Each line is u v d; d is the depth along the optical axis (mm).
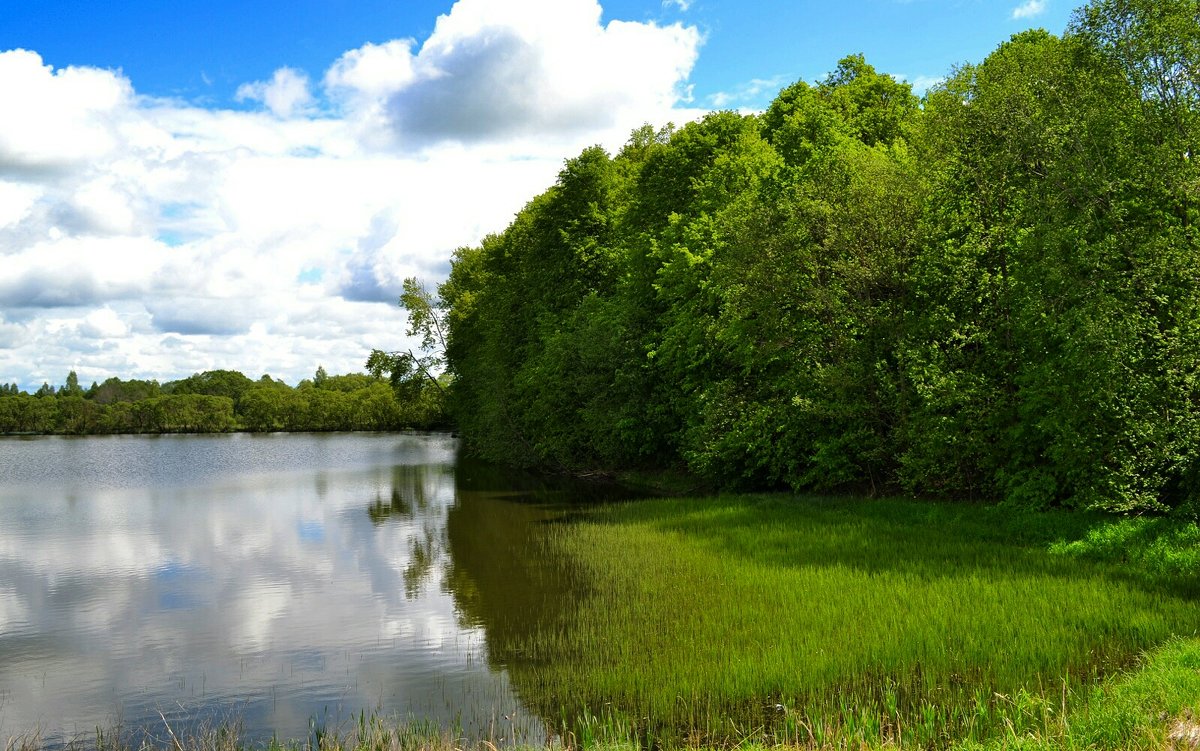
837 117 32344
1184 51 17219
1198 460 16469
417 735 9703
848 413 24484
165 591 18281
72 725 10664
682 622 13641
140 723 10672
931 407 21438
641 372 36250
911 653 11195
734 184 32531
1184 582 13625
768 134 38031
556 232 47281
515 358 51344
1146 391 16719
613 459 41125
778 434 27828
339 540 24688
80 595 17984
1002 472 20531
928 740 8617
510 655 12766
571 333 41500
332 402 139750
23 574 20469
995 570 15164
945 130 21719
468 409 65875
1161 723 7723
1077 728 8055
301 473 52188
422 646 13523
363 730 10141
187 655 13508
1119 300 17078
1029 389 18797
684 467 37312
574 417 43344
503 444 50688
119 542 25312
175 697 11586
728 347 29406
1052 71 19953
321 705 11094
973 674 10438
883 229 24094
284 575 19703
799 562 17141
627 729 9586
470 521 27828
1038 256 18828
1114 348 16312
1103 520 17578
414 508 32156
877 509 23406
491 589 17281
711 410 28922
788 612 13500
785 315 26688
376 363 70750
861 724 8883
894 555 17141
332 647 13688
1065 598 12953
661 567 17906
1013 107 20141
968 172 21984
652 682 10953
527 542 22781
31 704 11445
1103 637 11234
